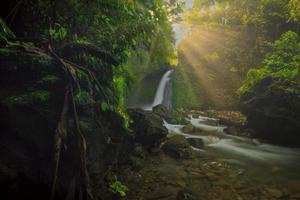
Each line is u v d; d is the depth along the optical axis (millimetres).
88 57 4801
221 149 9828
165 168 7086
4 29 3586
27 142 3352
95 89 4543
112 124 5023
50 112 3568
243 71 19688
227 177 6914
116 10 5078
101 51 4711
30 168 3320
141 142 8039
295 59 13094
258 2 21281
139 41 5809
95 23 5633
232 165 7949
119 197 5035
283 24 18438
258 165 8117
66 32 5191
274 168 7871
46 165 3436
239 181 6672
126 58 5730
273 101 11195
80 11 4984
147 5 5422
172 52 6035
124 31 5355
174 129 12812
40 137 3443
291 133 10406
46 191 3416
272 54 15758
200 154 8930
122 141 5445
